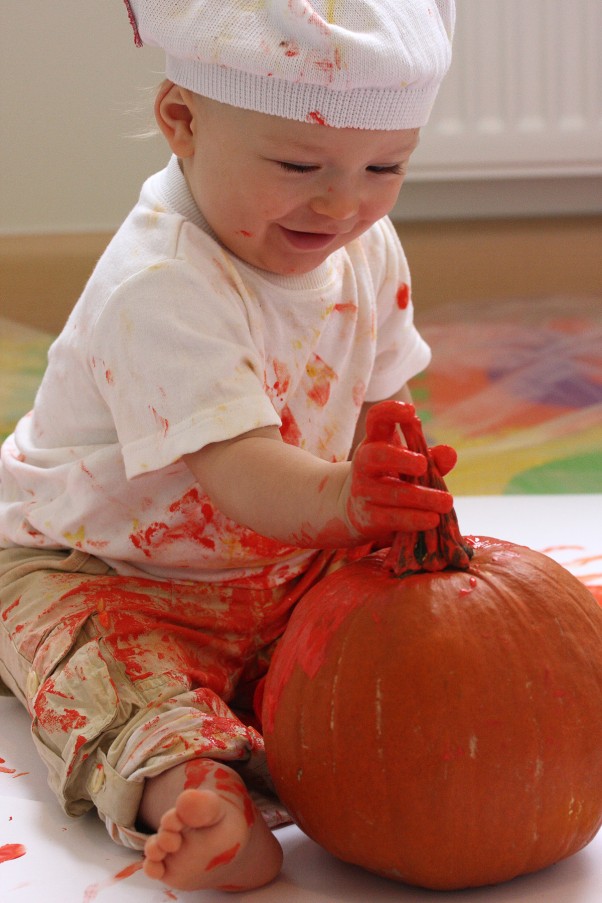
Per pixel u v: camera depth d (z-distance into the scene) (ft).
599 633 2.37
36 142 10.09
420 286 8.93
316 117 2.63
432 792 2.20
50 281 9.06
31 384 6.73
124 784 2.50
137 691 2.74
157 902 2.34
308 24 2.57
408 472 2.31
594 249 9.84
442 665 2.22
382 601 2.32
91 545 3.13
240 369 2.75
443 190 10.93
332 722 2.28
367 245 3.53
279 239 2.91
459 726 2.19
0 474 3.53
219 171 2.83
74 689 2.75
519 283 8.95
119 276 2.93
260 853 2.33
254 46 2.62
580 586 2.45
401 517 2.33
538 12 9.37
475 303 8.46
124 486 3.04
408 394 3.92
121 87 9.95
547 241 10.14
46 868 2.49
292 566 3.27
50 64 9.89
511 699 2.21
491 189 10.91
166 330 2.77
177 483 3.02
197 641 3.02
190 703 2.70
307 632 2.39
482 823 2.21
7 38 9.84
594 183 10.88
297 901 2.33
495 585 2.34
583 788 2.26
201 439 2.67
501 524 4.51
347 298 3.31
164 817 2.21
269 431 2.71
